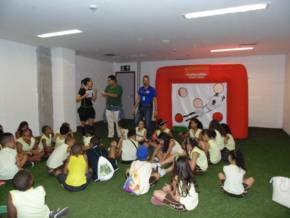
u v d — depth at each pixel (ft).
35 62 19.24
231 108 19.19
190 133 14.52
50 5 9.65
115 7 9.89
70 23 12.37
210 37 15.90
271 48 20.35
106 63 30.22
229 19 11.67
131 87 31.07
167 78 21.04
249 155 14.71
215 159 12.78
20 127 13.15
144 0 9.11
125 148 12.94
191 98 20.90
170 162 11.98
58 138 12.93
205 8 10.05
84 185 9.57
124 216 7.72
